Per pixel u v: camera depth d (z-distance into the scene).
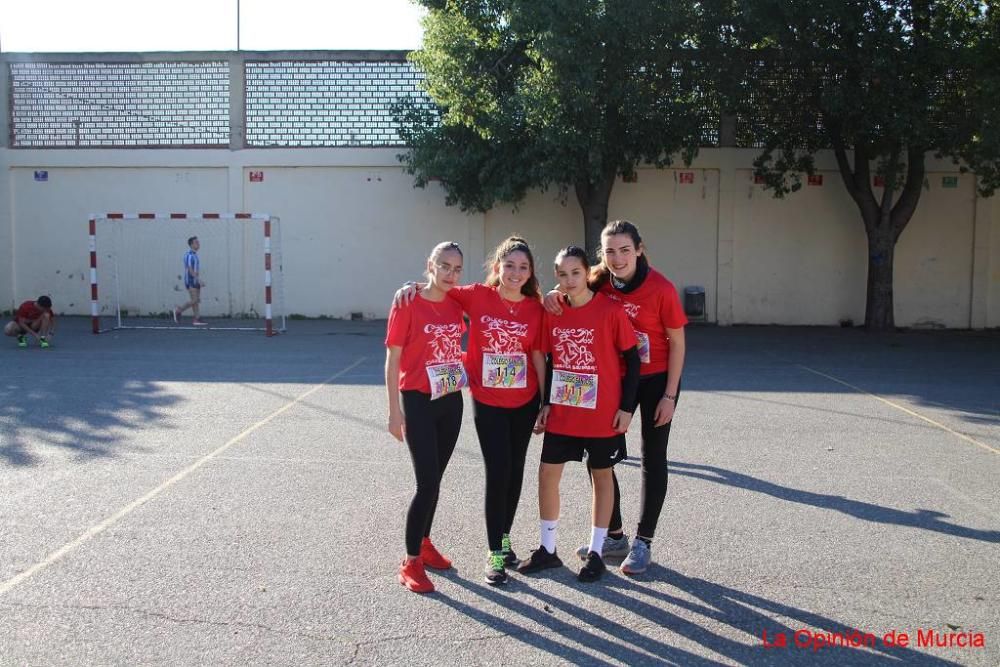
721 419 8.91
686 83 16.30
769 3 14.88
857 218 19.39
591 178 16.11
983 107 14.61
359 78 19.73
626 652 3.88
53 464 6.85
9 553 4.93
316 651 3.83
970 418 9.01
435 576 4.71
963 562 4.96
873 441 7.95
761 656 3.86
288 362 12.84
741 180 19.47
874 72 15.11
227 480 6.47
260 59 19.78
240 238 20.20
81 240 20.34
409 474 6.69
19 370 11.70
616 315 4.57
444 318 4.66
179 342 15.48
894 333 18.16
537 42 14.54
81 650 3.81
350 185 19.97
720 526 5.55
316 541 5.20
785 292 19.62
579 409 4.62
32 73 20.06
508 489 4.80
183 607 4.25
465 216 19.83
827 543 5.25
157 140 20.08
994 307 19.31
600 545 4.71
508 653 3.85
